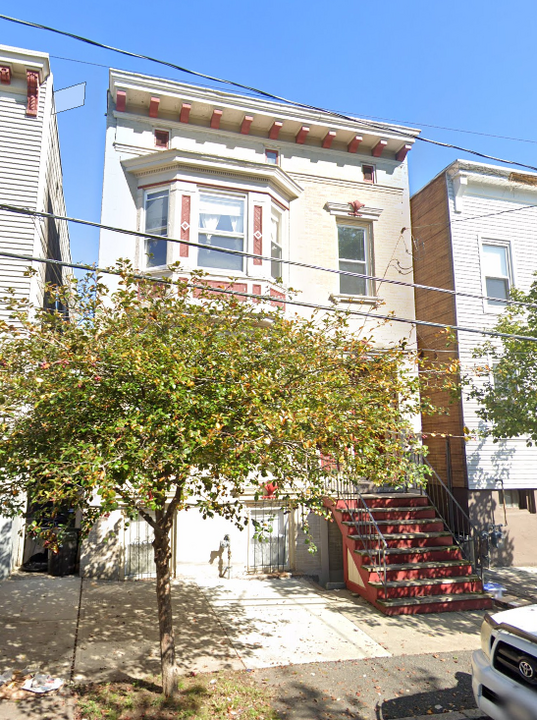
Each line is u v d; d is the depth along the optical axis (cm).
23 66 1082
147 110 1194
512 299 1097
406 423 666
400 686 637
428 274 1443
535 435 997
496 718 489
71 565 1032
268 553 1109
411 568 953
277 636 781
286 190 1229
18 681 605
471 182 1387
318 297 1234
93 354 557
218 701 577
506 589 1041
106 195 1123
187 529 1058
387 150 1370
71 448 474
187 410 500
